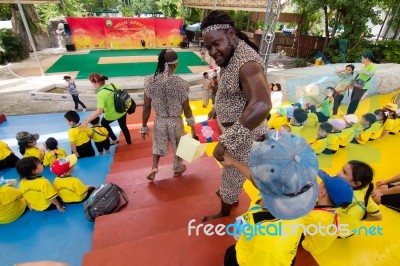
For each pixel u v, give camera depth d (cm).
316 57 1404
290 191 101
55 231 278
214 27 140
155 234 239
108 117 466
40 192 293
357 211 231
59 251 255
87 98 912
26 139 422
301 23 1614
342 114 536
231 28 142
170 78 272
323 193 209
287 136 114
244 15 2008
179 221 250
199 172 343
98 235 237
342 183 198
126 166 386
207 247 211
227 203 232
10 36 1473
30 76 1218
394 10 1377
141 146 507
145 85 287
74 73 1283
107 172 406
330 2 1230
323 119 504
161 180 327
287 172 100
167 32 2025
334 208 205
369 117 452
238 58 141
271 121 530
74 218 296
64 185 307
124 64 1499
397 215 288
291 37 1702
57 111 816
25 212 305
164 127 299
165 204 270
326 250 237
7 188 286
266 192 108
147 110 306
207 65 1500
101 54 1775
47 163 421
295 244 140
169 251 207
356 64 723
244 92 146
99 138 468
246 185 337
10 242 265
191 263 199
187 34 2209
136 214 258
